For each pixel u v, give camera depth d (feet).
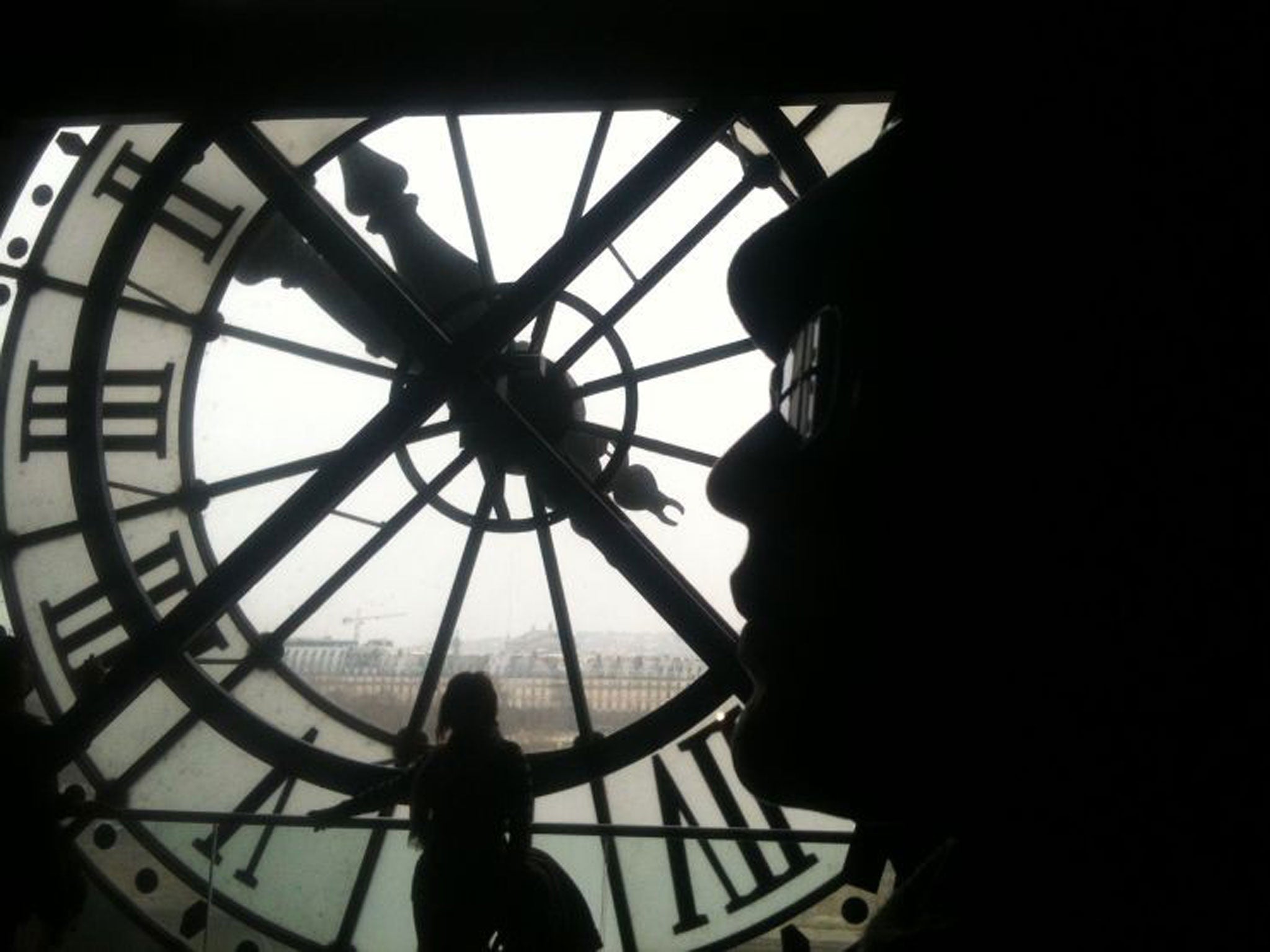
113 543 18.98
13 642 14.23
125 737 18.85
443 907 11.93
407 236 19.38
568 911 12.49
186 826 14.44
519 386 18.10
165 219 19.97
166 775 18.75
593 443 18.65
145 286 19.74
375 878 14.58
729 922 17.03
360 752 19.29
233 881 14.37
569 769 18.43
